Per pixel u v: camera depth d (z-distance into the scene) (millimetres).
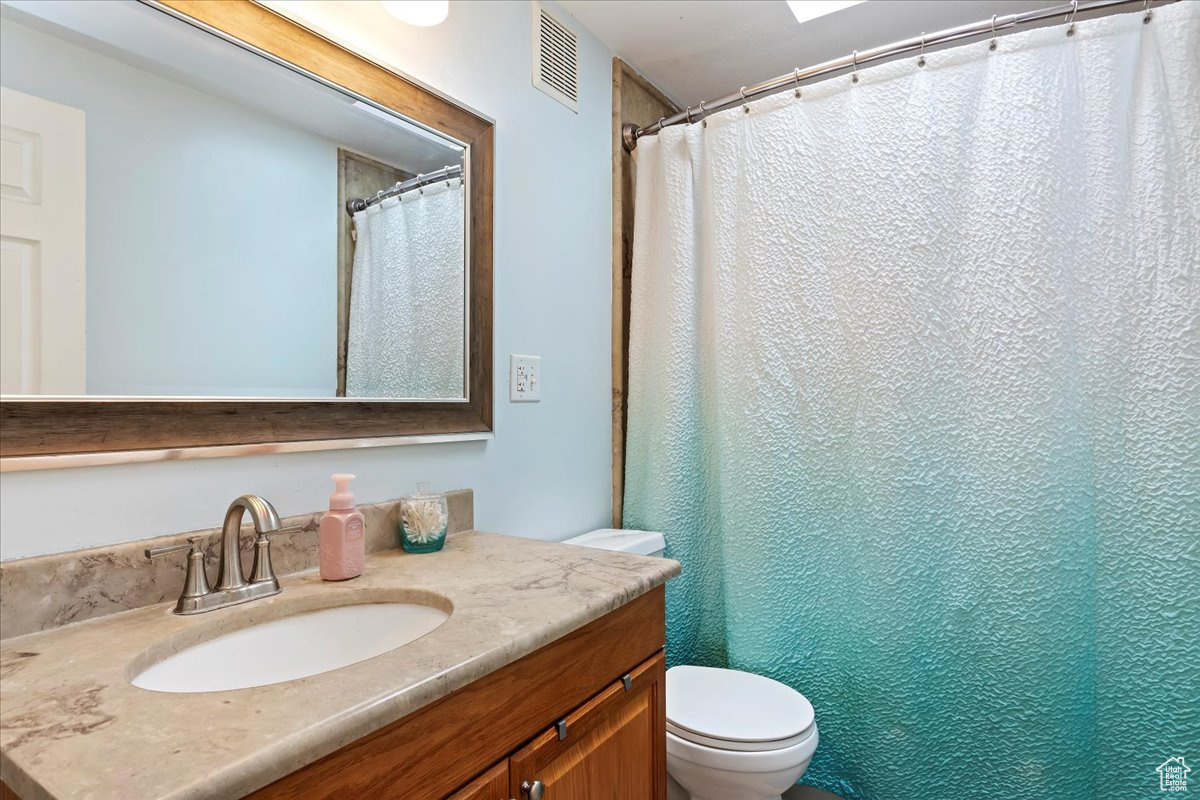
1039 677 1321
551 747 796
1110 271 1288
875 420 1499
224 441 940
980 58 1404
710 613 1790
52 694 581
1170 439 1234
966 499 1398
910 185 1470
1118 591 1277
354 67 1143
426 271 1280
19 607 726
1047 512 1321
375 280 1183
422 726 626
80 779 444
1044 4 1688
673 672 1579
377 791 581
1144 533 1254
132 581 820
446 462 1324
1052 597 1315
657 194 1896
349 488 1121
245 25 983
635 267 1912
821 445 1575
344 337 1129
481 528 1408
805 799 1680
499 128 1472
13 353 750
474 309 1390
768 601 1615
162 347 887
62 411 779
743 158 1701
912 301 1463
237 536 864
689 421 1806
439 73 1317
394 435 1198
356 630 906
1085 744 1297
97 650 690
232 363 967
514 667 744
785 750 1247
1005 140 1372
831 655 1554
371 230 1179
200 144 936
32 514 758
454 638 714
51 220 788
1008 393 1361
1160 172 1246
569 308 1714
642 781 1006
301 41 1059
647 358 1888
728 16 1754
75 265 806
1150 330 1254
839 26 1803
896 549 1465
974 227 1400
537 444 1587
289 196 1048
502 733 726
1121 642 1274
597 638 896
